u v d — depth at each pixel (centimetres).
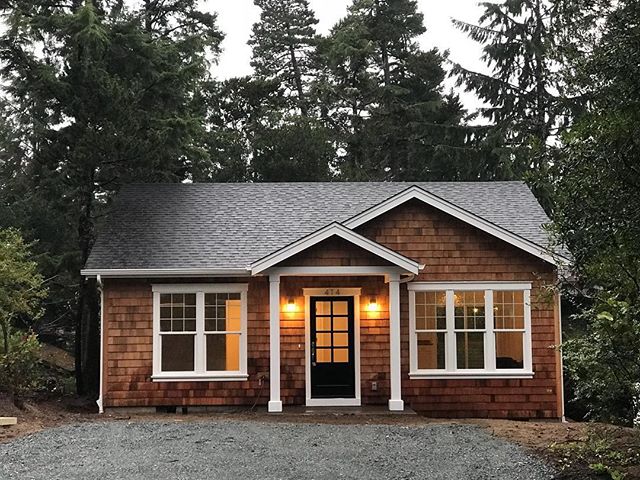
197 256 1597
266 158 3241
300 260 1509
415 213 1628
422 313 1611
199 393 1570
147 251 1612
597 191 770
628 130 736
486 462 944
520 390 1589
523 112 3073
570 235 811
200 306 1588
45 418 1342
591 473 853
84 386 2009
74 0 2322
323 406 1565
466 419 1496
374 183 1958
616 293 841
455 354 1595
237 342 1598
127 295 1585
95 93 1988
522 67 3084
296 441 1098
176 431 1189
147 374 1566
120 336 1573
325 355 1597
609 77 761
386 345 1594
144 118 2117
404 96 3816
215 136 3197
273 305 1512
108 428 1220
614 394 991
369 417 1438
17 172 2414
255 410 1568
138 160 1989
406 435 1159
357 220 1592
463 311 1611
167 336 1586
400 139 3522
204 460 960
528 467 908
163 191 1897
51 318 2698
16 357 1391
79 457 983
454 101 3578
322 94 3700
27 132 2177
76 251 2130
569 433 1142
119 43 2180
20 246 1627
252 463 943
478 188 1947
